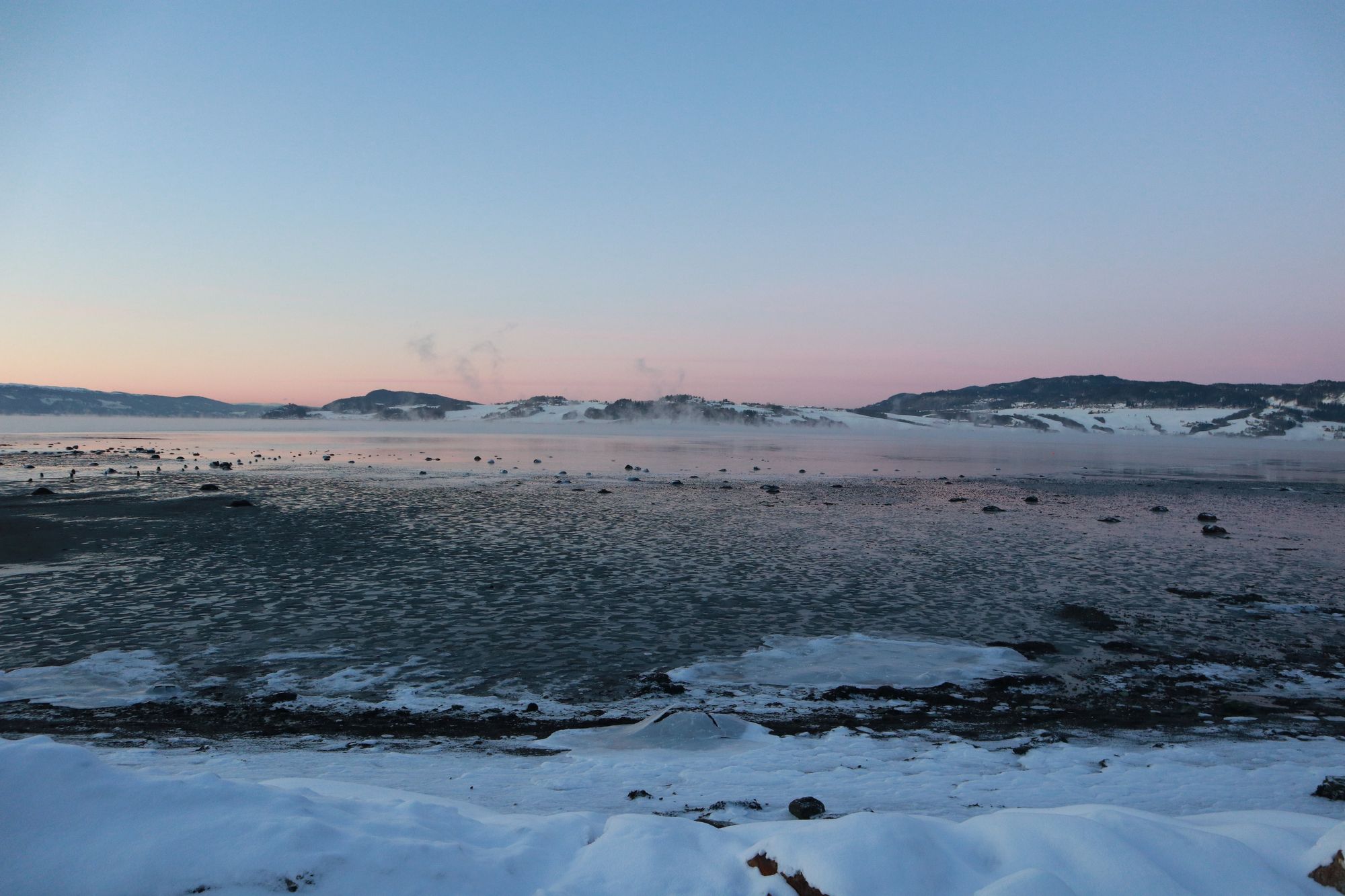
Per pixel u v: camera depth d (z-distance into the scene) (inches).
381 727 567.2
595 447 5477.4
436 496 2118.6
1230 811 350.0
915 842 235.5
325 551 1268.5
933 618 906.1
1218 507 2135.8
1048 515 1882.4
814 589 1040.8
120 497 1953.7
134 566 1128.8
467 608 919.0
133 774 245.6
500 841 262.1
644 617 890.7
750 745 515.8
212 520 1584.6
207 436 6604.3
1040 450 6048.2
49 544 1295.5
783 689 673.0
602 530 1540.4
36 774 230.4
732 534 1509.6
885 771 444.1
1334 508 2135.8
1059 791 396.8
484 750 503.8
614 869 235.9
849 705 633.0
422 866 220.1
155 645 764.0
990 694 665.0
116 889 201.9
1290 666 747.4
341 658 735.1
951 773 441.4
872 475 3164.4
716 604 951.6
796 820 339.6
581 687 672.4
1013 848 237.8
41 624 824.9
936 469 3671.3
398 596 971.9
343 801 277.1
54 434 6806.1
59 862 207.6
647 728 542.0
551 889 221.3
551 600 962.1
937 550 1352.1
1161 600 1001.5
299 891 205.0
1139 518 1839.3
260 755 474.0
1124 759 482.0
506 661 736.3
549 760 475.2
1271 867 236.4
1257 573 1181.1
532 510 1849.2
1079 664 748.6
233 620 853.8
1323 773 441.7
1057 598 1002.7
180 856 211.5
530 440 6835.6
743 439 7844.5
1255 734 565.6
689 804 366.6
